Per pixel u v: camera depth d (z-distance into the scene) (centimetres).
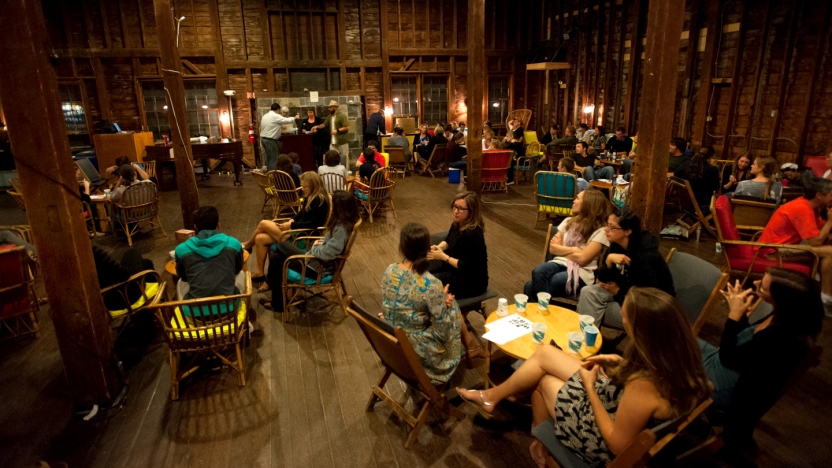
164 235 631
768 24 734
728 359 218
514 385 237
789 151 728
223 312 306
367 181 693
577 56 1202
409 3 1252
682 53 904
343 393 297
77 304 262
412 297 247
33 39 227
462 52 1302
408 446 250
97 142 954
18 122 232
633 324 168
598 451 185
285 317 388
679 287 306
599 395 188
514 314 291
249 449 251
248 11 1156
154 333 371
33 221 245
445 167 1114
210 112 1199
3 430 268
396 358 241
